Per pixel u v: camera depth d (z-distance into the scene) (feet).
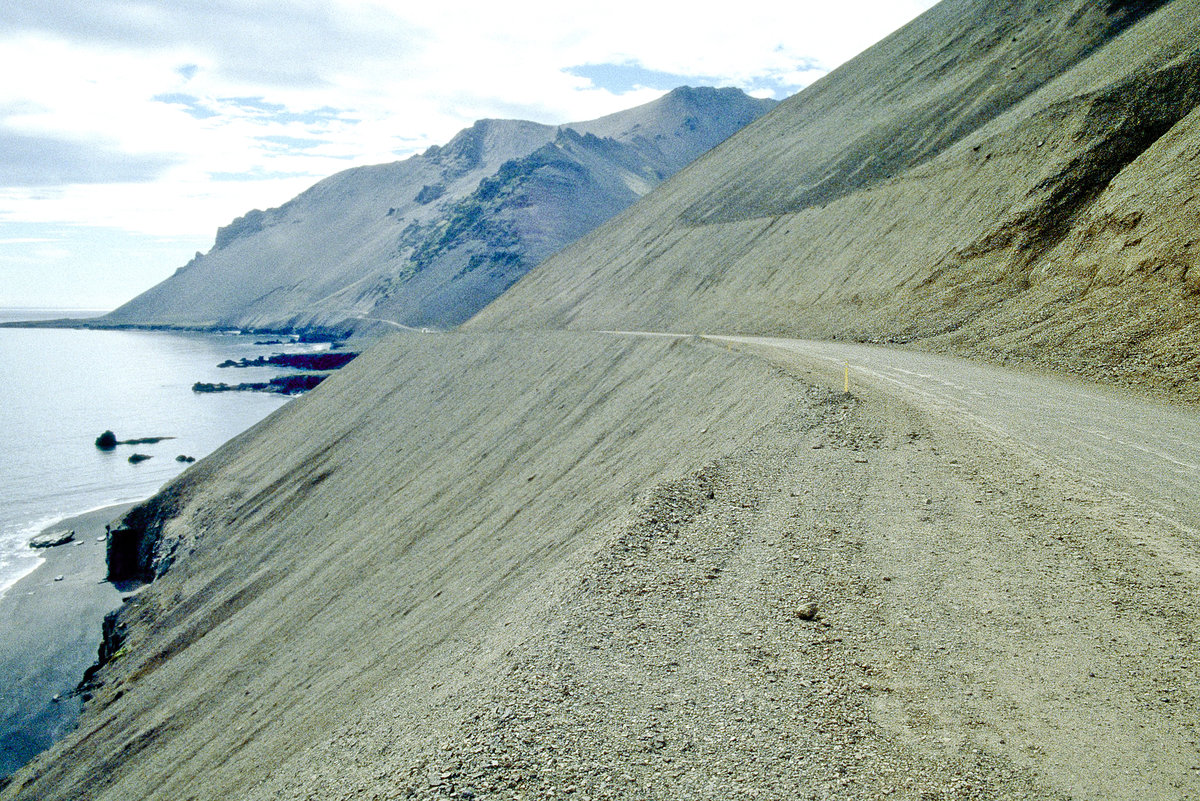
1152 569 25.63
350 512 124.88
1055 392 55.57
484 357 163.94
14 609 143.02
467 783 18.12
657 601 27.32
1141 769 16.55
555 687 22.16
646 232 243.40
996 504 32.83
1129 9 149.89
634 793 17.31
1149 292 65.26
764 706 20.31
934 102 177.47
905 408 50.67
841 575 27.63
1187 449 39.14
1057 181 94.43
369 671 51.37
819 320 118.42
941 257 106.22
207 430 319.06
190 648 100.37
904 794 16.51
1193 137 72.08
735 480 40.22
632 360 110.22
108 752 78.38
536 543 58.18
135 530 169.58
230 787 48.65
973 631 23.08
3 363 613.52
